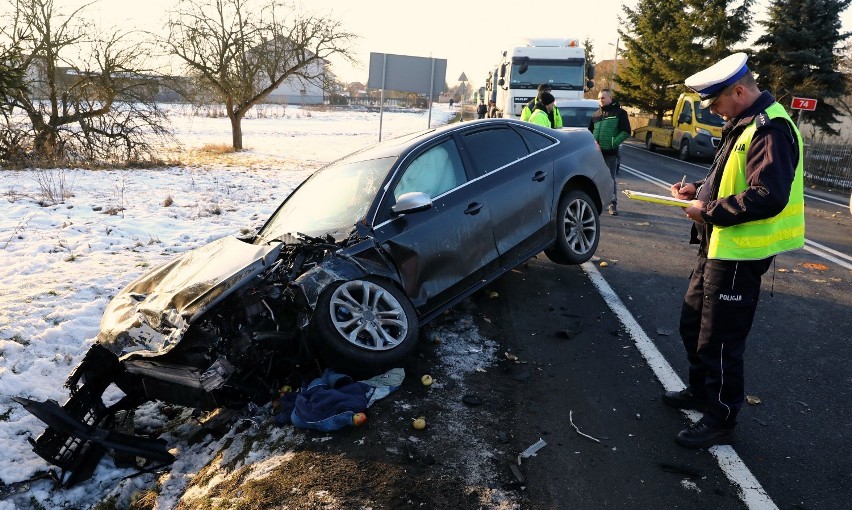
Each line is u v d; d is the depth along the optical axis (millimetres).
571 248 5727
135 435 3955
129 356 3523
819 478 3020
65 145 15953
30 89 15203
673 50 31391
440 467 3096
